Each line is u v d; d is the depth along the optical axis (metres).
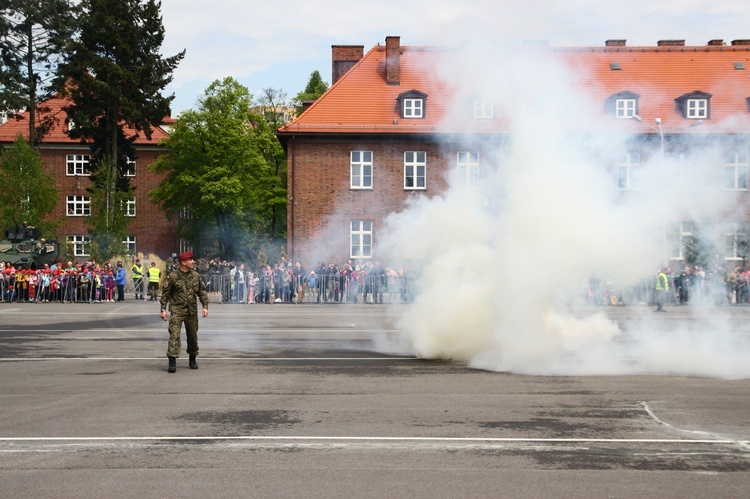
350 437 7.86
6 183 43.28
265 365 13.18
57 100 66.38
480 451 7.31
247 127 59.09
